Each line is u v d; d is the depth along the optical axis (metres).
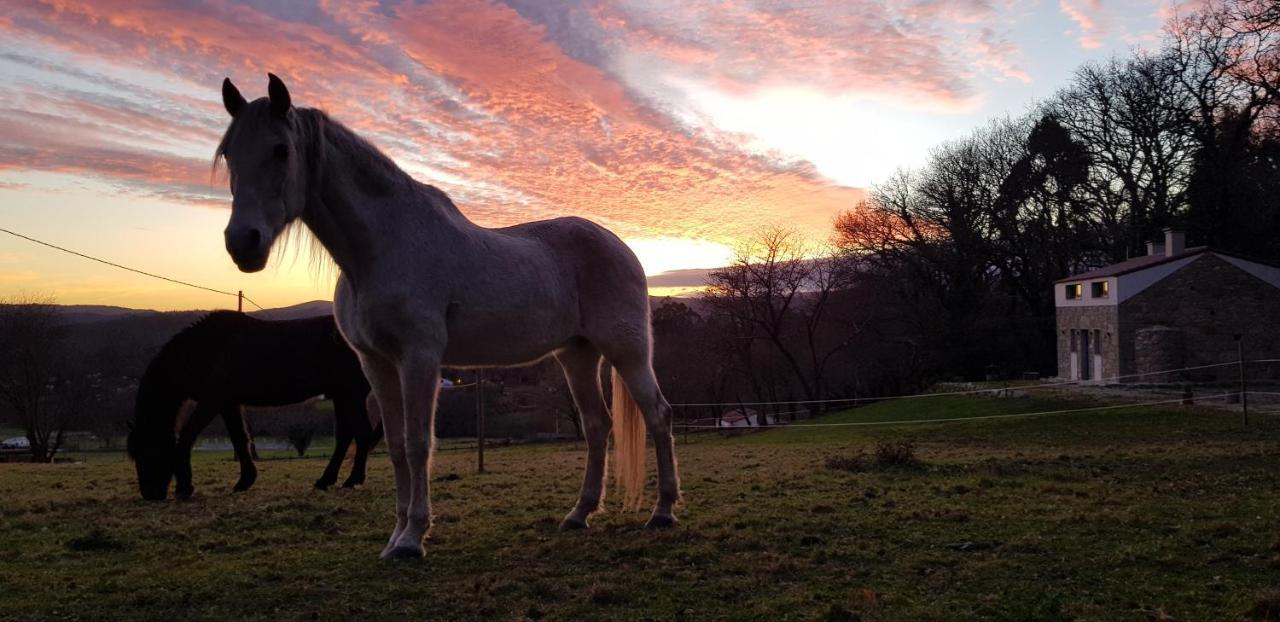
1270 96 30.88
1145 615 3.60
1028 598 3.91
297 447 27.98
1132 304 28.42
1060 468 9.75
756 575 4.46
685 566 4.71
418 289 4.84
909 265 45.59
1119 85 37.97
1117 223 40.62
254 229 4.22
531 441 33.22
